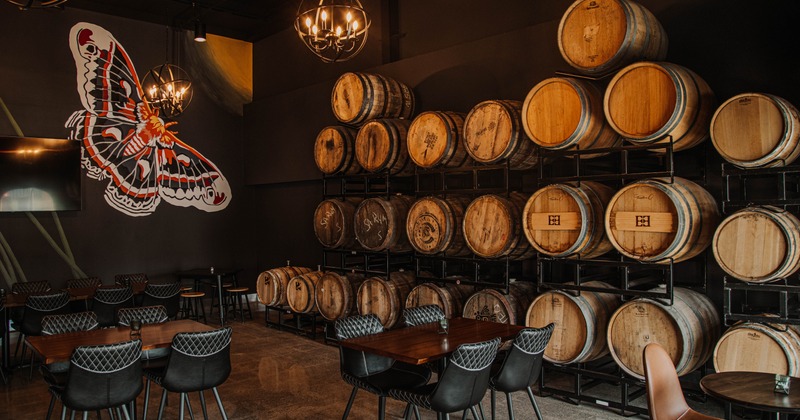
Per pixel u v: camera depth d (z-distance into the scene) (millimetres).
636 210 4234
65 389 3258
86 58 8531
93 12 8617
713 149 4770
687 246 4074
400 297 6211
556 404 4664
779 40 4477
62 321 4402
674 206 4031
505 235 5094
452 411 3246
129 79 8938
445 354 3395
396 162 6473
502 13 6469
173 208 9383
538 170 4898
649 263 4223
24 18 8031
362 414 4484
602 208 4637
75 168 8320
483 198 5293
